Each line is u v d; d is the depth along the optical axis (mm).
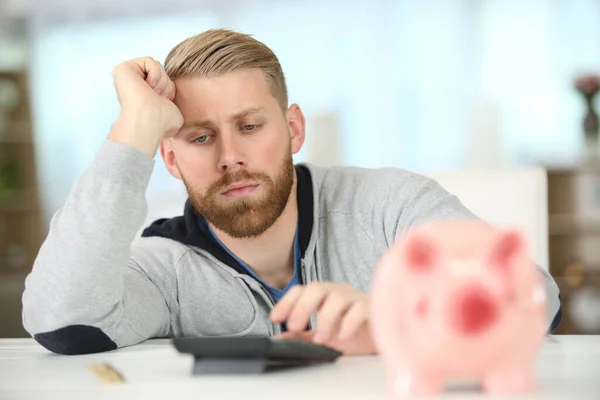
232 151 1244
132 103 1145
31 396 729
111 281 1084
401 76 5727
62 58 6004
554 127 5477
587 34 5434
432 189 1390
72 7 5980
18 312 2678
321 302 878
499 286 584
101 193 1089
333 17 5785
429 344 592
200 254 1399
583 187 4855
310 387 712
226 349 783
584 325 4301
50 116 5980
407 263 601
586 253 4906
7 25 5918
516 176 1595
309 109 5812
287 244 1381
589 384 696
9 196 5699
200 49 1232
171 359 938
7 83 5840
